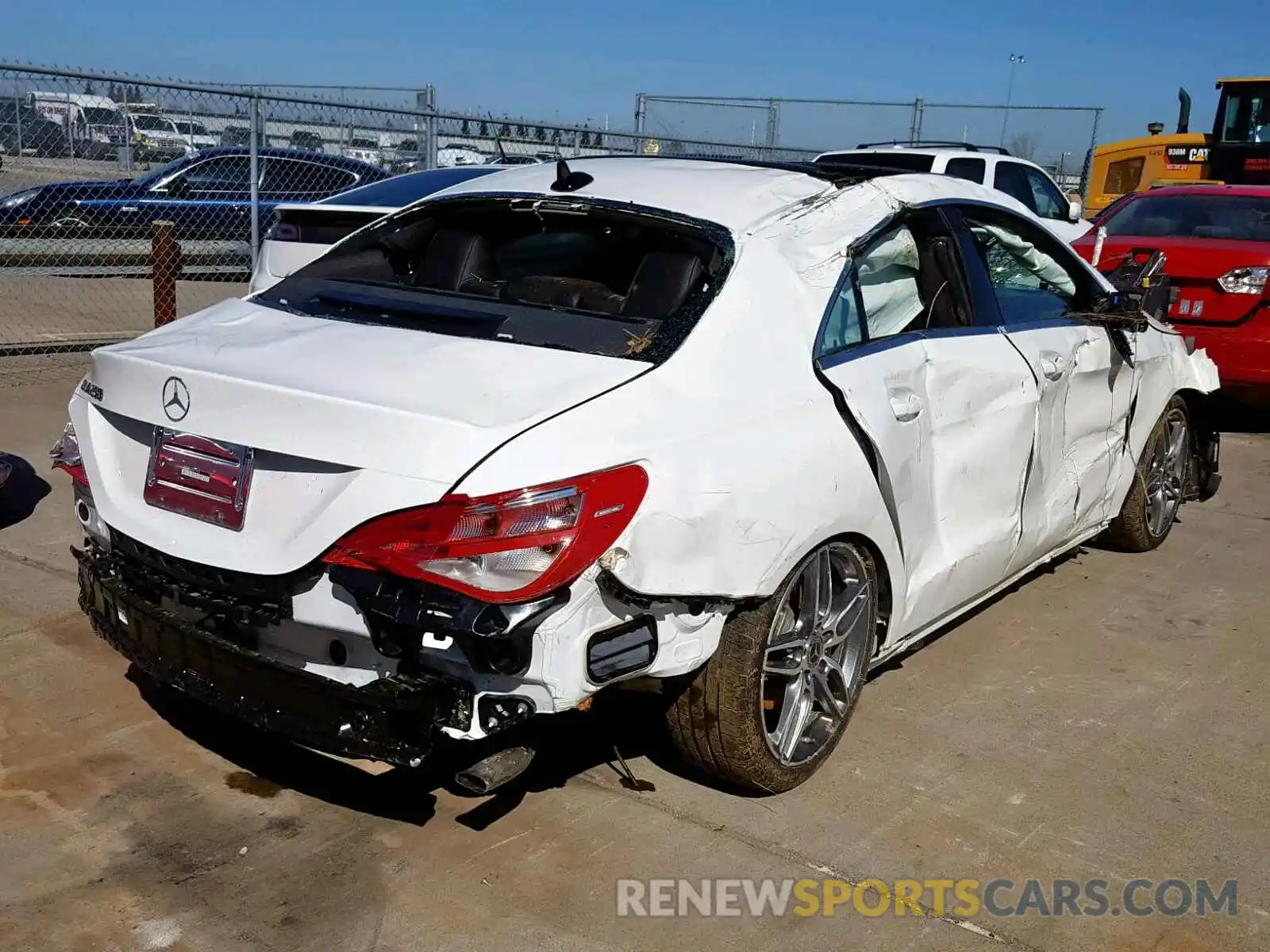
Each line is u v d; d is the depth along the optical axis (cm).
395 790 335
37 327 1005
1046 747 378
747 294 321
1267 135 1538
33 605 446
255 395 278
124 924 273
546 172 397
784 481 298
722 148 1775
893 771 358
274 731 275
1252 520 636
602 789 339
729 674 308
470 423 259
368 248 395
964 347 388
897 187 385
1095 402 471
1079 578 539
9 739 351
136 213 1065
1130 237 841
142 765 342
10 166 1011
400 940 272
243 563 276
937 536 377
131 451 313
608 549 262
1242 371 765
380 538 256
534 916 283
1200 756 377
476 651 255
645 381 291
